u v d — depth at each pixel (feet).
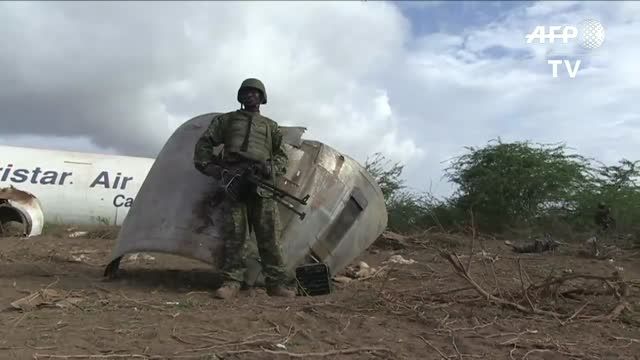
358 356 12.44
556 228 68.39
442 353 12.88
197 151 19.48
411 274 26.27
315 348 12.81
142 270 24.58
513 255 41.01
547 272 29.22
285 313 15.55
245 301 17.76
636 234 56.44
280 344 12.78
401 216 72.02
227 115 19.84
